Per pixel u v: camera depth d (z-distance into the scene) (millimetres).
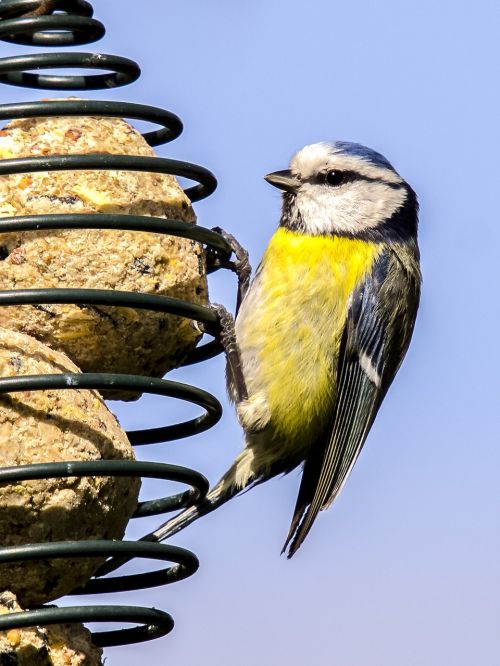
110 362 6789
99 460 5848
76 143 6723
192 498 7113
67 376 5824
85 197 6617
